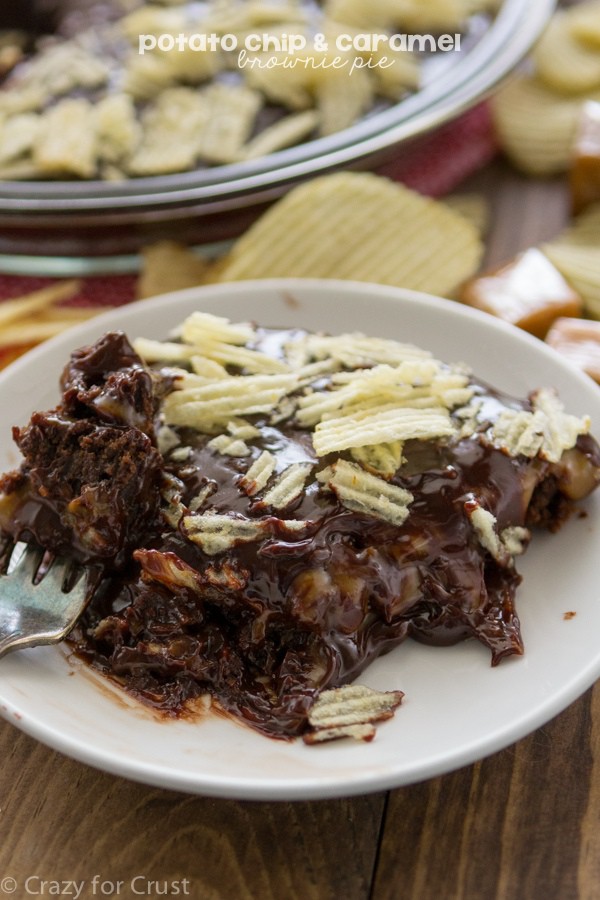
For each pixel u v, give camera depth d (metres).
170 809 0.26
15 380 0.31
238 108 0.41
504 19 0.43
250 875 0.25
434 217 0.37
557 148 0.42
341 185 0.37
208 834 0.26
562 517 0.29
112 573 0.28
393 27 0.44
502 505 0.28
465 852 0.26
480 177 0.43
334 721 0.26
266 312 0.33
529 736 0.27
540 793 0.26
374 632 0.27
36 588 0.27
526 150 0.42
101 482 0.27
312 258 0.36
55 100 0.41
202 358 0.29
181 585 0.27
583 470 0.28
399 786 0.25
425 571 0.27
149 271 0.36
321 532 0.27
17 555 0.28
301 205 0.37
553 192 0.42
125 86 0.41
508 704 0.26
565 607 0.28
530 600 0.28
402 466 0.28
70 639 0.27
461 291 0.36
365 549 0.27
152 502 0.27
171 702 0.26
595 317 0.35
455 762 0.25
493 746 0.25
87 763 0.25
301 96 0.41
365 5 0.44
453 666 0.27
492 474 0.28
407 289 0.35
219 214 0.38
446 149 0.43
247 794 0.24
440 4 0.43
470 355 0.32
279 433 0.28
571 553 0.28
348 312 0.33
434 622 0.27
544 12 0.43
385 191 0.38
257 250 0.36
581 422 0.29
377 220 0.37
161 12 0.44
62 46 0.44
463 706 0.26
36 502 0.27
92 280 0.39
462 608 0.27
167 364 0.30
